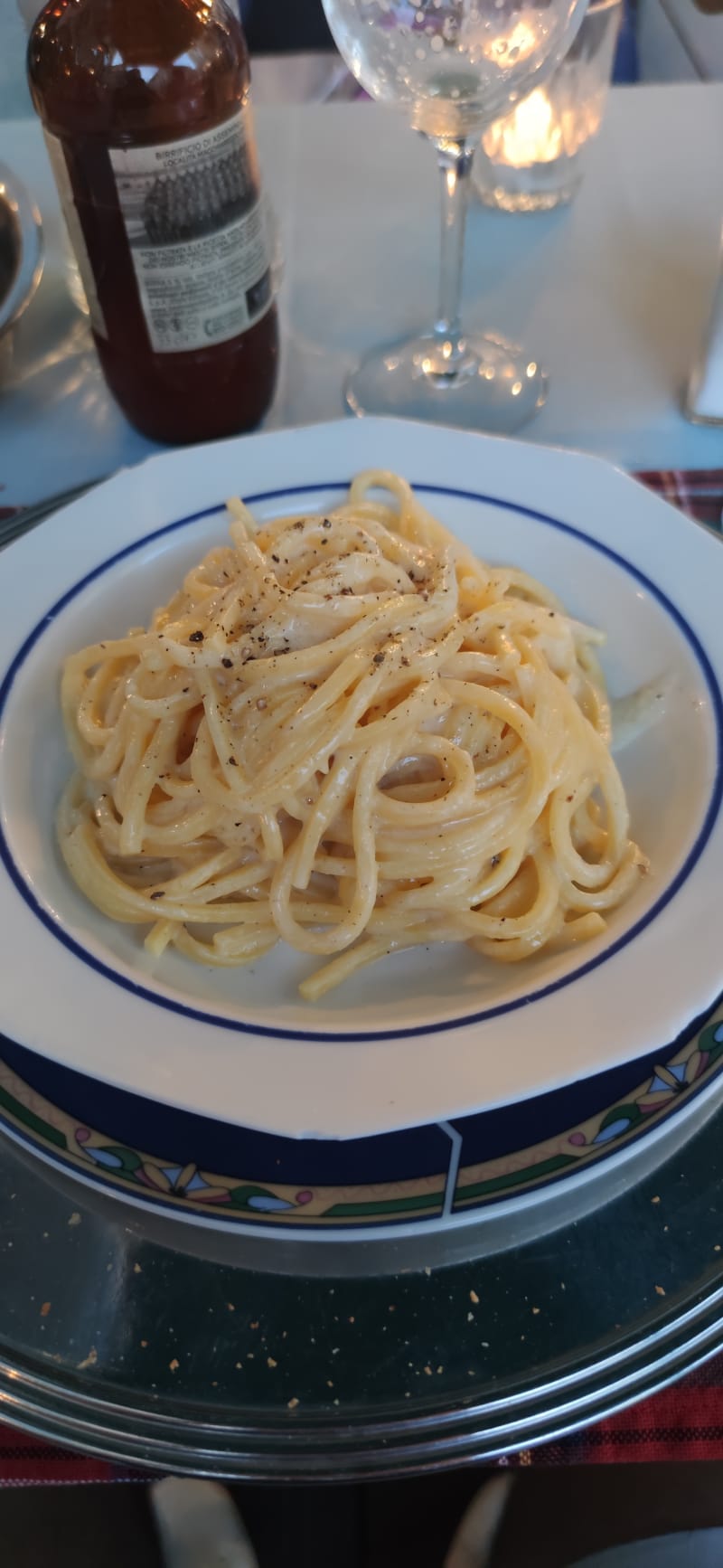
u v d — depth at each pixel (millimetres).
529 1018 200
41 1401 179
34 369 381
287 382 377
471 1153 192
